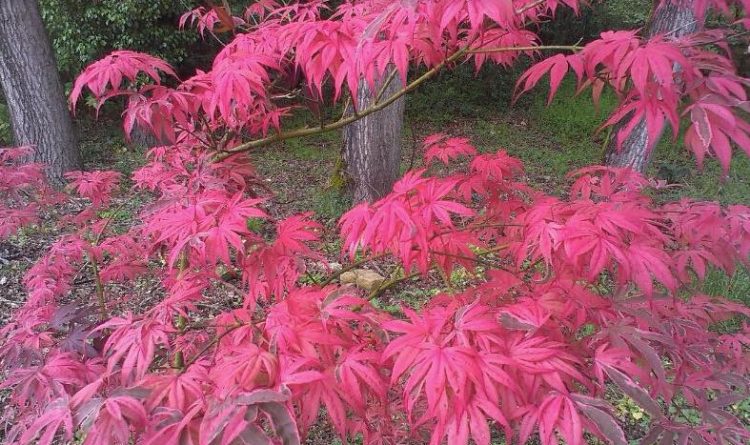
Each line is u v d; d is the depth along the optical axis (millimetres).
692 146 1082
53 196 3258
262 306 3355
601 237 1185
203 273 1667
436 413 978
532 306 1271
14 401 1684
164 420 1096
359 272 4070
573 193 1950
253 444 949
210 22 1987
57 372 1552
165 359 1941
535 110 9477
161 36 7711
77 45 7434
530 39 1817
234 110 1715
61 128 5934
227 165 2021
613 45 1163
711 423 1538
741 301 3646
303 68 1380
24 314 2061
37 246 4570
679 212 1747
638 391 1127
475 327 1096
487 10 1037
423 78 1626
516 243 1645
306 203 5527
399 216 1234
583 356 1344
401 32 1267
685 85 1181
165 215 1486
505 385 1026
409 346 1082
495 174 1916
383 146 5203
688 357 1626
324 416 2812
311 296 1345
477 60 1764
